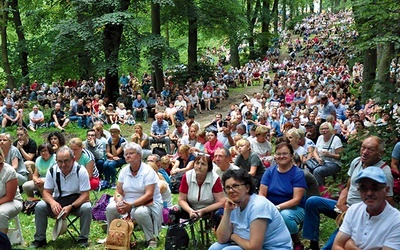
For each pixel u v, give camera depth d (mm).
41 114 14172
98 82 19078
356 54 10328
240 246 3373
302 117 11594
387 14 6805
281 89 18359
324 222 5156
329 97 14383
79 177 4895
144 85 20438
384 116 6262
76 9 16531
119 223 4527
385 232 2854
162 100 16531
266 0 30234
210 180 4613
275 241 3271
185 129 10711
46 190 4887
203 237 4594
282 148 4344
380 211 2898
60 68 18469
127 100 16922
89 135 7852
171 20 21438
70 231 5434
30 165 6957
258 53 32312
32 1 22344
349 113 10430
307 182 4570
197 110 18078
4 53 21172
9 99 15164
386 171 3883
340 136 9070
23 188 6383
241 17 22422
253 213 3266
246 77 25188
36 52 20500
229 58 35375
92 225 5613
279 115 12938
